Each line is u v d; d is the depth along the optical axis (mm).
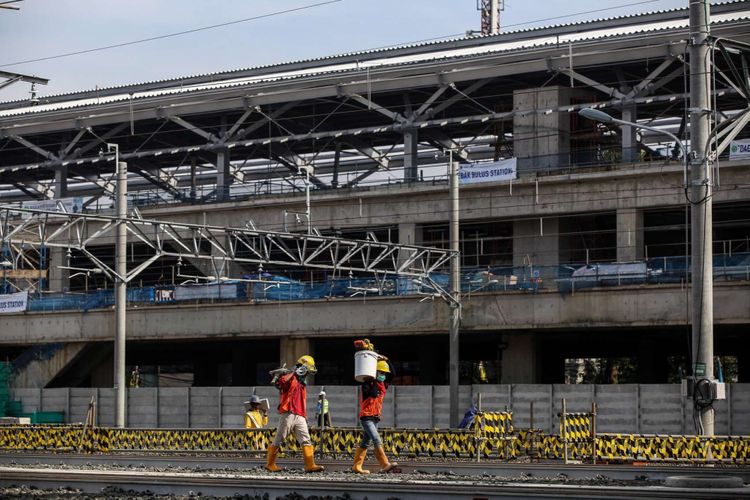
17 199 91000
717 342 63312
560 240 61812
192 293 63031
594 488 17828
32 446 39125
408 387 53438
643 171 58344
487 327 56062
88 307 65375
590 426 31406
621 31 61062
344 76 65375
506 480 22750
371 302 58719
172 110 70438
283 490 19688
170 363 81875
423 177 64938
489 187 62438
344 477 22750
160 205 71438
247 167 87188
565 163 61656
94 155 81750
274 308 60906
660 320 52250
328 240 47906
